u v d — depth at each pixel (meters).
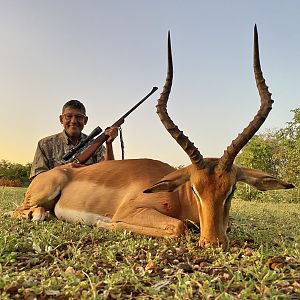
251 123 1.07
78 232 1.25
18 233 1.22
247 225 1.58
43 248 1.03
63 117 1.87
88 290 0.70
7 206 2.05
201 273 0.79
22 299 0.67
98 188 1.46
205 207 1.04
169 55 1.17
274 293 0.67
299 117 6.07
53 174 1.57
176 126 1.10
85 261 0.88
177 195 1.28
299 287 0.73
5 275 0.75
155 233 1.20
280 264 0.85
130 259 0.92
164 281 0.76
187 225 1.27
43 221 1.46
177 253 1.00
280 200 4.87
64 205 1.52
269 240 1.17
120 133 1.81
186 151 1.06
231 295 0.66
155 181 1.38
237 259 0.94
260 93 1.11
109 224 1.33
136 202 1.32
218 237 1.01
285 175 6.14
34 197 1.56
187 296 0.66
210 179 1.05
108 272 0.83
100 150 1.89
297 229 1.47
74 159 1.73
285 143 6.14
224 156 1.05
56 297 0.67
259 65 1.13
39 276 0.79
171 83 1.17
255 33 1.13
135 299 0.69
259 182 1.16
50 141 1.87
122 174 1.45
